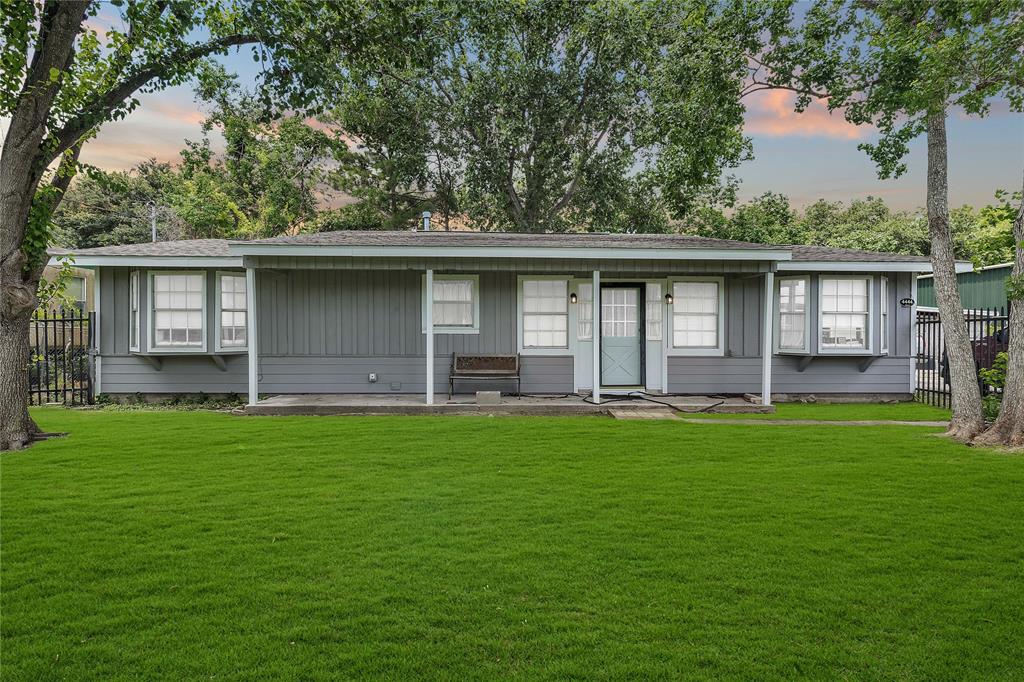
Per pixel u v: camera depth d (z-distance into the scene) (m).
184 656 3.10
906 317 13.10
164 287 12.23
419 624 3.43
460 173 24.77
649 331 12.78
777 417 10.86
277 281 12.41
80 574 4.07
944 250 9.35
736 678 2.93
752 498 5.81
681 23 13.33
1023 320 8.26
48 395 12.55
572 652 3.15
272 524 5.06
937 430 9.49
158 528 4.96
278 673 2.96
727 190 21.53
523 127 22.27
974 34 8.07
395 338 12.55
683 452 7.82
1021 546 4.59
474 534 4.83
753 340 12.85
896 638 3.29
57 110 8.94
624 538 4.73
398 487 6.18
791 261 12.39
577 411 11.02
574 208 26.09
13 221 8.41
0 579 3.99
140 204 32.91
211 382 12.62
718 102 12.45
